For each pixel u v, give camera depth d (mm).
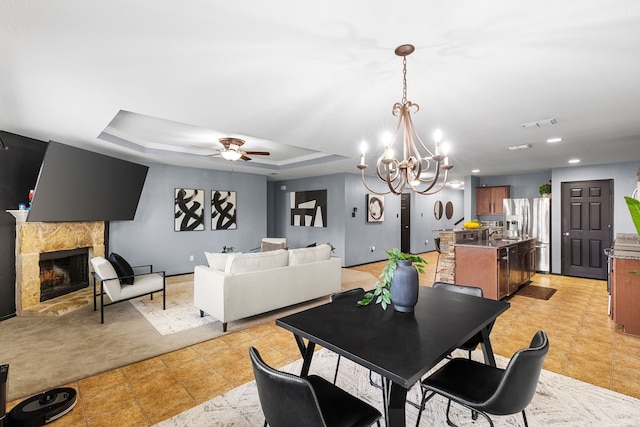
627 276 3143
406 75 2098
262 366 1155
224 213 6574
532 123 3125
